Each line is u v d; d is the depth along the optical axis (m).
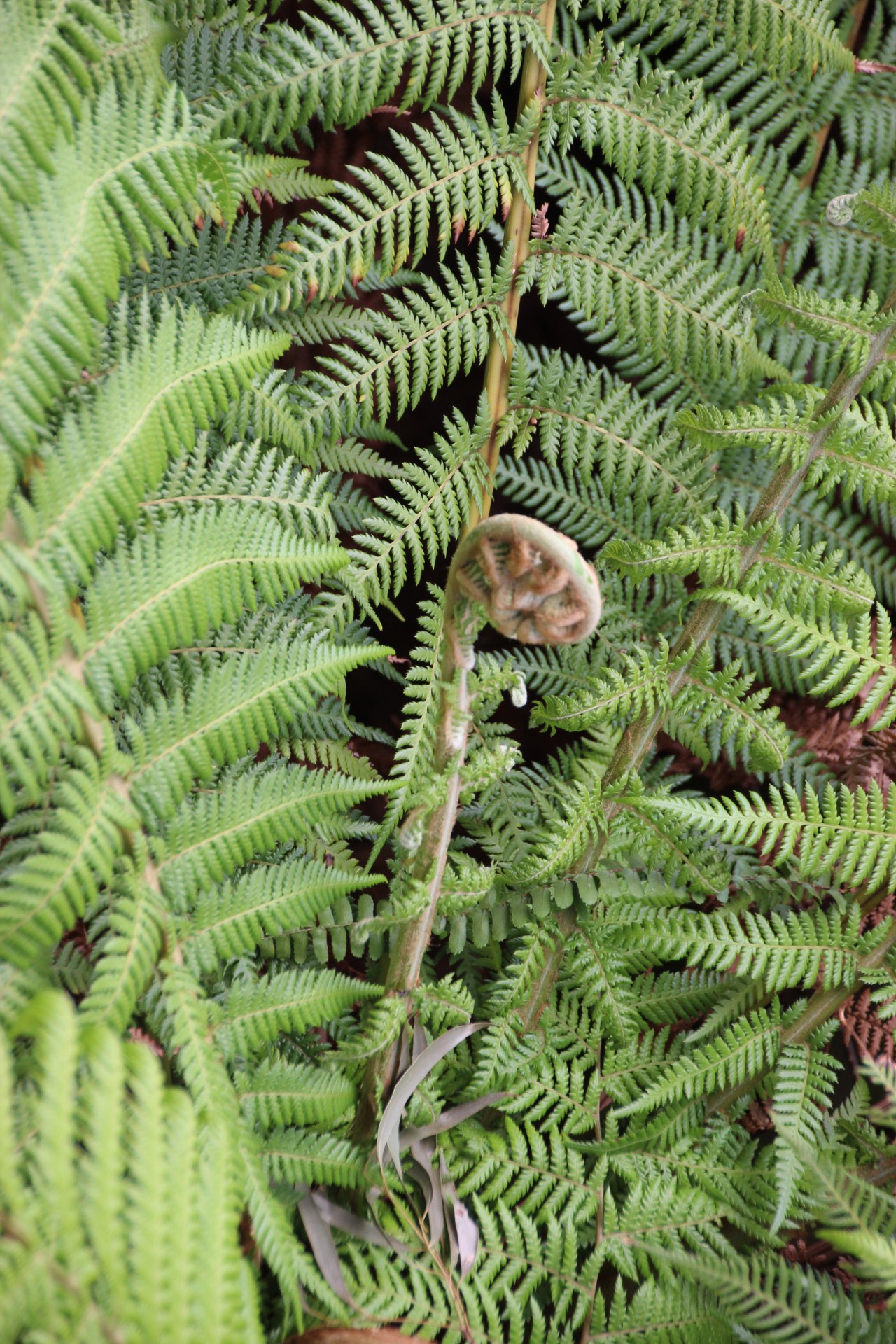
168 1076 1.96
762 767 2.12
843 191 2.22
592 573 1.94
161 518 2.00
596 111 2.07
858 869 2.14
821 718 2.26
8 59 1.89
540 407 2.11
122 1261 1.81
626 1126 2.12
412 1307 2.00
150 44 1.97
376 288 2.16
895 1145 2.12
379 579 2.20
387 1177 2.02
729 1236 2.11
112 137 1.92
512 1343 2.01
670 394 2.25
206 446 2.04
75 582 1.91
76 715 1.92
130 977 1.92
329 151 2.18
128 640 1.93
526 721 2.27
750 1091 2.14
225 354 1.97
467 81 2.17
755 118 2.20
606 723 2.15
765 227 2.11
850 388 2.09
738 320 2.15
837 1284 2.07
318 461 2.13
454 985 2.06
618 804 2.11
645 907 2.11
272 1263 1.93
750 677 2.10
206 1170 1.85
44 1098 1.82
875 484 2.09
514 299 2.09
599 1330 2.03
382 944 2.08
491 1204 2.07
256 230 2.10
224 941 1.97
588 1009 2.15
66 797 1.91
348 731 2.14
